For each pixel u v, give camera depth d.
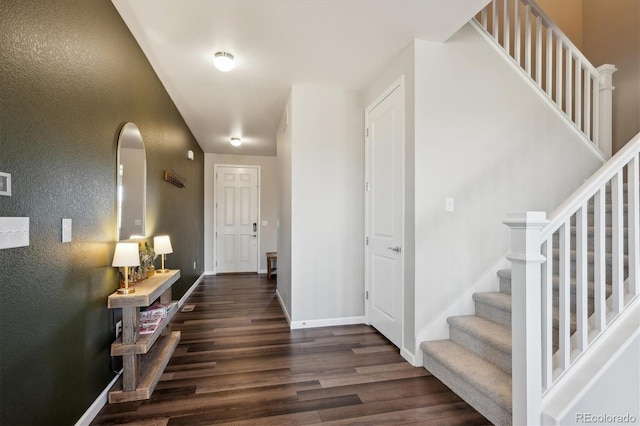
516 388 1.52
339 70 3.05
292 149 3.39
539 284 1.49
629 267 1.67
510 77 2.72
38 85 1.38
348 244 3.52
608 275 2.07
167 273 2.75
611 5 3.57
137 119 2.56
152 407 1.96
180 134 4.26
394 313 2.84
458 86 2.59
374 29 2.38
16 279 1.26
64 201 1.57
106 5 1.99
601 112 2.95
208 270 6.75
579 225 1.59
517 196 2.70
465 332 2.33
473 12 2.19
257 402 2.02
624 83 3.40
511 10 3.50
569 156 2.83
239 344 2.96
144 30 2.37
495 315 2.34
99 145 1.92
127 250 2.02
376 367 2.48
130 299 1.99
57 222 1.52
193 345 2.94
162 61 2.84
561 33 2.88
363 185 3.55
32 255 1.35
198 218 5.95
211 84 3.34
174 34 2.43
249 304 4.39
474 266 2.59
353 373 2.39
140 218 2.62
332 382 2.26
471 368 2.03
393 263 2.86
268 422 1.82
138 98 2.58
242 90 3.50
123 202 2.25
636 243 1.64
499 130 2.67
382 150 3.08
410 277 2.54
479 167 2.62
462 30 2.62
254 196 6.98
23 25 1.29
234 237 6.89
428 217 2.50
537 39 2.84
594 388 1.49
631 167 1.67
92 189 1.84
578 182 2.84
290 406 1.97
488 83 2.66
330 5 2.11
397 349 2.81
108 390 2.04
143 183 2.68
